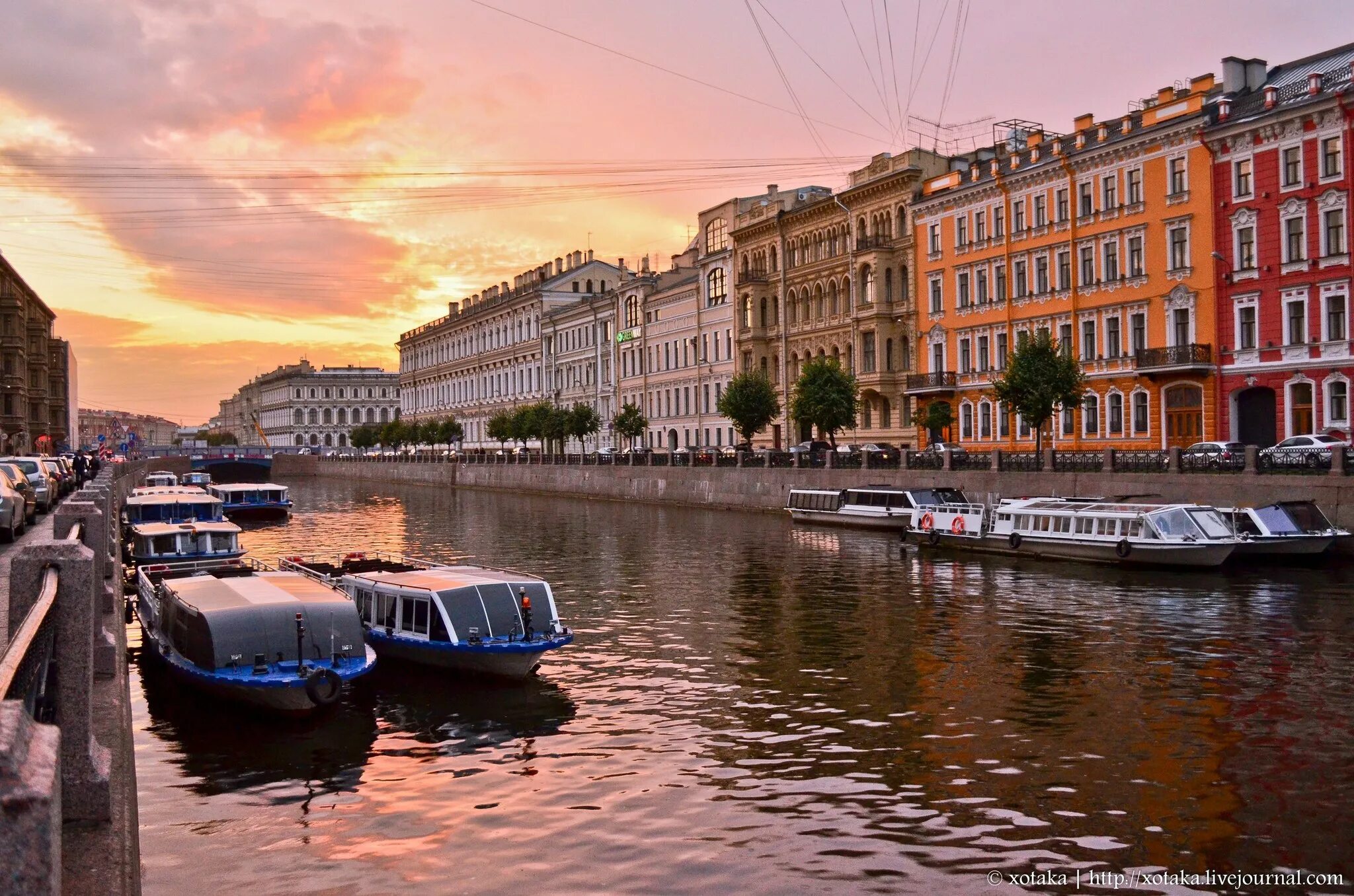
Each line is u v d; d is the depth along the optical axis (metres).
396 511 65.88
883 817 12.47
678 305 81.44
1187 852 11.44
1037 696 17.62
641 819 12.54
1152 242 46.34
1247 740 15.11
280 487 64.38
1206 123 43.69
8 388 75.19
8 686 4.14
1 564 17.69
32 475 31.25
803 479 52.06
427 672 19.58
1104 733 15.56
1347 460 30.48
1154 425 46.12
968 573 31.64
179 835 12.18
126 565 34.06
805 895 10.51
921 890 10.60
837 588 29.39
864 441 62.69
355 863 11.37
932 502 42.50
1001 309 54.19
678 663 20.47
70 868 6.24
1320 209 39.91
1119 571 30.89
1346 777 13.58
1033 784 13.49
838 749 15.06
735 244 73.75
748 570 33.44
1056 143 52.78
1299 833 11.90
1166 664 19.62
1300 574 29.27
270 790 13.62
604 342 94.25
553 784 13.80
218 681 16.39
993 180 54.06
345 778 14.11
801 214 67.44
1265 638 21.55
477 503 72.75
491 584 19.84
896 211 60.81
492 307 119.69
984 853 11.45
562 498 74.38
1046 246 51.59
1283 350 41.25
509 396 116.50
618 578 32.12
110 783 7.46
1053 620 23.95
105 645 11.90
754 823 12.34
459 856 11.53
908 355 60.59
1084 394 45.25
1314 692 17.52
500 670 18.88
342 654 17.53
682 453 63.22
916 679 19.00
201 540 32.34
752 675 19.44
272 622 17.30
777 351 70.69
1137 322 47.38
